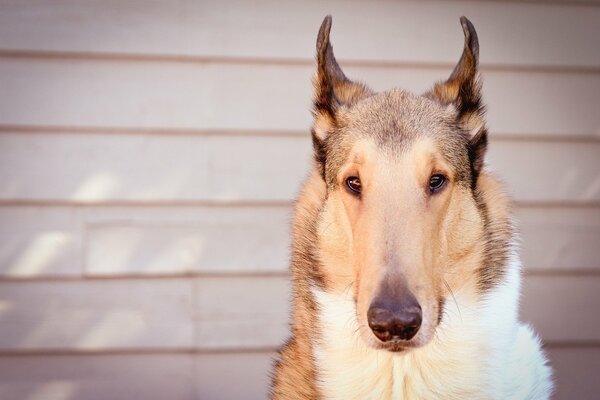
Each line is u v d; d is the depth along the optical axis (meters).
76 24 1.28
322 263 0.88
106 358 1.28
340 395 0.87
